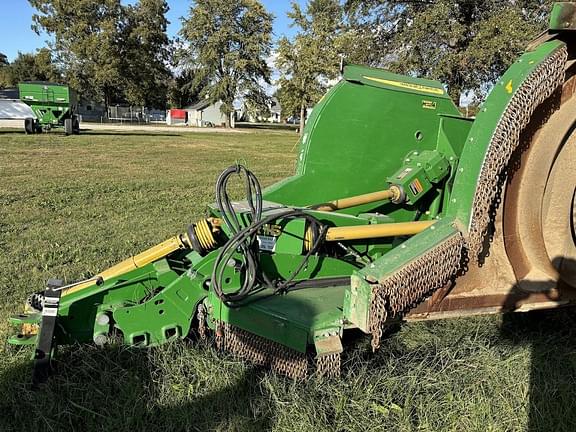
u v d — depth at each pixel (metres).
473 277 2.59
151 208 8.01
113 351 2.92
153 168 13.51
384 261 2.26
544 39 2.42
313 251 3.09
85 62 51.94
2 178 10.70
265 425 2.57
